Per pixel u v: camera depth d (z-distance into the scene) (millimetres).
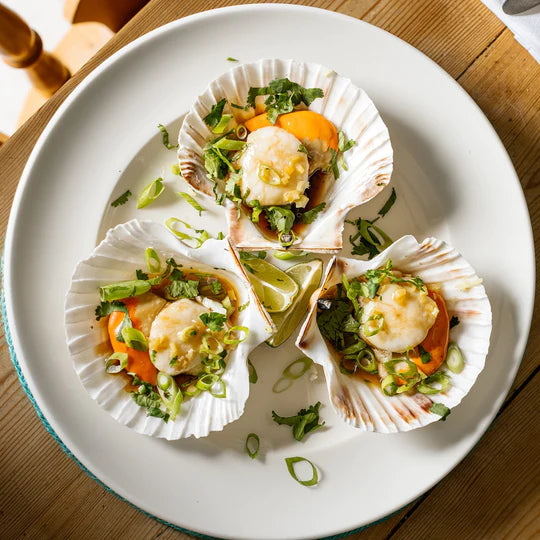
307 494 414
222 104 419
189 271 427
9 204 444
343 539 437
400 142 433
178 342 403
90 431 409
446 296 418
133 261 412
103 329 411
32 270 414
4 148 443
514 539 438
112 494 434
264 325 401
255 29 427
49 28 550
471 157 428
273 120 425
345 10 448
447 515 440
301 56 430
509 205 424
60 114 417
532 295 417
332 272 399
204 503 410
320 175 441
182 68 428
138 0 550
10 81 566
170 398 405
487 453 442
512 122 449
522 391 443
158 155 430
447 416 417
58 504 432
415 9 448
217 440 416
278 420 418
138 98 426
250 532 408
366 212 433
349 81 416
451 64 449
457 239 429
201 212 431
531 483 440
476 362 406
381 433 419
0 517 429
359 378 423
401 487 413
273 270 424
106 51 443
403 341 403
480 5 448
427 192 433
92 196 423
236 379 399
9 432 433
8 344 429
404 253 407
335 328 414
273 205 424
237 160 425
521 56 448
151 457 411
